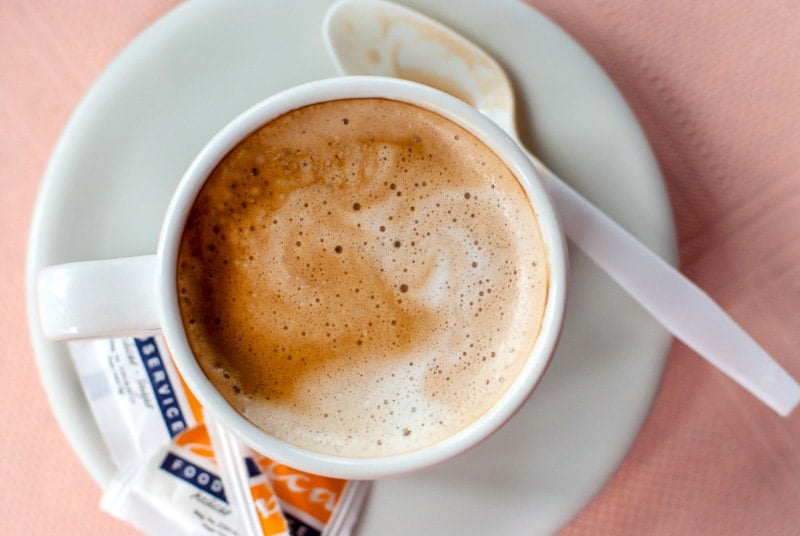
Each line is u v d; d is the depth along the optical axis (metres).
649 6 0.32
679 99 0.32
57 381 0.28
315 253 0.28
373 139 0.27
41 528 0.32
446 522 0.28
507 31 0.28
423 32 0.28
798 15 0.32
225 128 0.26
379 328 0.28
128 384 0.28
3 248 0.32
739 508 0.32
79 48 0.32
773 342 0.32
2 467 0.32
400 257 0.28
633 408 0.28
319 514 0.28
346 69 0.28
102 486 0.28
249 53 0.28
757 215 0.32
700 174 0.32
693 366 0.32
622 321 0.29
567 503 0.28
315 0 0.28
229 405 0.26
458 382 0.27
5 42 0.32
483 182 0.27
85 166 0.28
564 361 0.29
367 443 0.27
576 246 0.29
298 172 0.27
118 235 0.28
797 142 0.32
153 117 0.28
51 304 0.25
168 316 0.25
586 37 0.32
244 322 0.27
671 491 0.32
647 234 0.28
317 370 0.28
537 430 0.29
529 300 0.27
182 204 0.26
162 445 0.28
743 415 0.32
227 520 0.28
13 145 0.32
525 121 0.28
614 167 0.28
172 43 0.28
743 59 0.32
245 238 0.27
